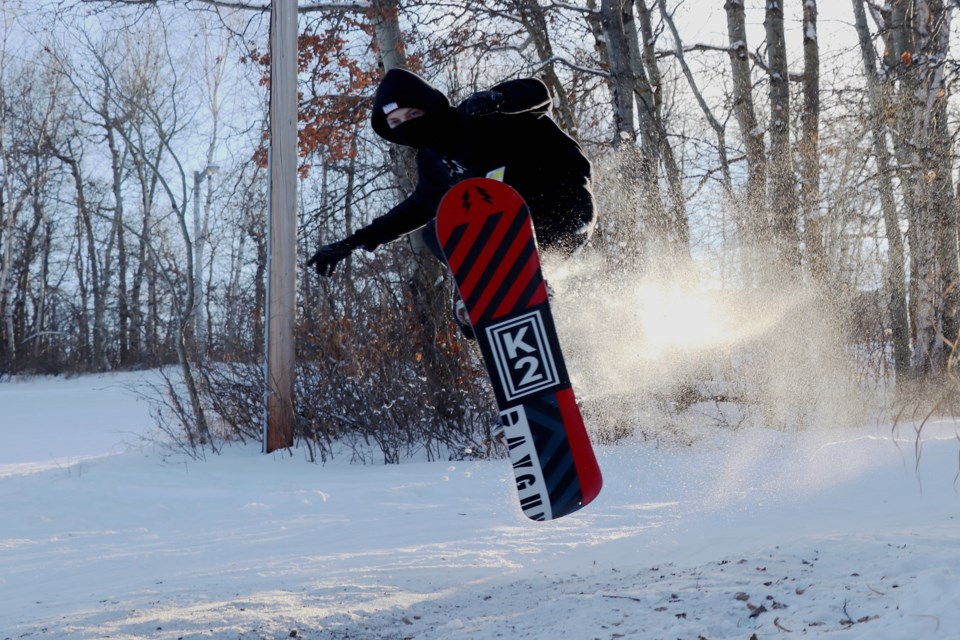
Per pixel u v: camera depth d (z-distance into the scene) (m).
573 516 5.06
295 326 9.30
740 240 10.28
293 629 2.44
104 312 30.27
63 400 19.55
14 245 30.23
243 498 6.89
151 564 4.41
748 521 4.29
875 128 11.49
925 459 5.50
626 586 2.66
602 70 10.10
